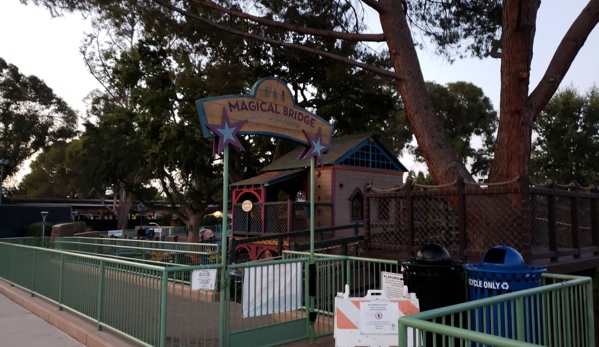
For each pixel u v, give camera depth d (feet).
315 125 21.62
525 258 20.83
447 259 17.72
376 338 14.02
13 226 107.24
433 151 33.04
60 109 176.76
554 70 31.71
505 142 30.09
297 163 63.16
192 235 108.27
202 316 25.66
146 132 87.56
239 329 19.21
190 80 64.23
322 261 21.85
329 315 21.79
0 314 28.48
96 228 180.86
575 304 15.07
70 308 25.58
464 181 24.06
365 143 62.08
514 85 29.53
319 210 57.88
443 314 9.89
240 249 58.75
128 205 179.63
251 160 93.56
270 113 19.67
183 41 58.13
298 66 76.59
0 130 173.37
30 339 22.54
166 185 115.34
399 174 65.77
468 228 25.34
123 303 20.21
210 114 17.57
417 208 26.61
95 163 123.24
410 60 34.65
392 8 35.45
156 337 17.54
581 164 91.15
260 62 78.74
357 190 59.82
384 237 28.37
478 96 133.28
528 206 21.24
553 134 93.97
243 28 58.75
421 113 33.76
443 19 45.03
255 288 18.78
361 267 28.37
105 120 125.49
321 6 44.91
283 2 46.93
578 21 32.22
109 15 44.29
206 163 91.81
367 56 58.85
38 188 256.73
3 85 164.04
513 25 29.53
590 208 27.91
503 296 11.65
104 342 19.84
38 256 31.96
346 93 83.35
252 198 63.21
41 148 178.70
